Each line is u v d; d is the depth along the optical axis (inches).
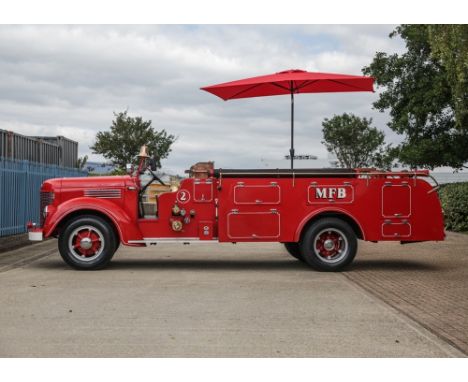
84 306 294.2
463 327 250.5
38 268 434.3
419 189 429.1
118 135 1322.6
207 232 428.8
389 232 426.3
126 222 418.6
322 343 226.2
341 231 418.6
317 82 505.7
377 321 262.8
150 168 439.2
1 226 599.5
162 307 292.7
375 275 403.5
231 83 481.7
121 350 216.1
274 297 320.5
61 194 428.5
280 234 423.5
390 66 1101.7
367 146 1537.9
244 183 424.5
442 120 1070.4
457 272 417.7
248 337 234.8
